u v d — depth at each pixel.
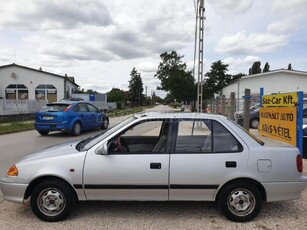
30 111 28.92
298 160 3.98
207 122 4.09
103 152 3.88
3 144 10.99
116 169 3.87
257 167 3.87
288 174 3.92
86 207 4.41
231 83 43.16
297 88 37.50
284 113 8.34
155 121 4.17
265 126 9.93
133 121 4.20
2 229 3.70
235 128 4.09
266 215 4.17
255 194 3.90
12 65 43.91
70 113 13.17
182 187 3.88
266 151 3.94
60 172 3.86
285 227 3.79
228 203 3.91
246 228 3.75
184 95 46.03
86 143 4.38
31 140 12.09
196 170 3.86
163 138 4.15
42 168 3.89
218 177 3.86
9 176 3.96
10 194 3.94
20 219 4.01
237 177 3.85
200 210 4.32
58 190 3.91
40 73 44.75
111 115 35.78
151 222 3.91
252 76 38.28
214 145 4.00
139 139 4.95
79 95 48.94
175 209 4.36
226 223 3.89
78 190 3.90
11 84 44.16
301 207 4.49
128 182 3.87
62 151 4.14
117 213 4.20
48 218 3.91
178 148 3.97
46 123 12.96
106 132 4.49
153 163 3.87
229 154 3.91
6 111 25.41
